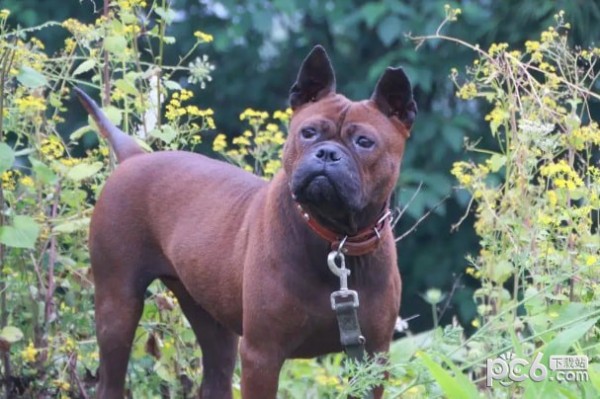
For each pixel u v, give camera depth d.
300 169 8.27
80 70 11.10
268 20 20.81
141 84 11.52
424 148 19.98
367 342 8.74
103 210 10.09
